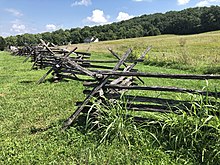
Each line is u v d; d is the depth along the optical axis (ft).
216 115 15.06
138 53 70.54
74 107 24.99
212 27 366.84
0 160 14.89
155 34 398.21
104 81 18.43
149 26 422.00
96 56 94.79
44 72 50.83
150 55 73.56
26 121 21.30
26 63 71.87
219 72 47.16
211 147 13.91
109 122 17.06
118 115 17.03
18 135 18.52
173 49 122.21
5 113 23.30
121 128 16.17
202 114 14.94
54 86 35.29
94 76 18.34
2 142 17.29
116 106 17.75
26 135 18.45
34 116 22.44
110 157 14.66
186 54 64.49
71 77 37.65
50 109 24.39
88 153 15.23
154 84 35.40
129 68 23.66
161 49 123.85
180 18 405.59
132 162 14.29
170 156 14.57
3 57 104.17
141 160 14.34
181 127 15.28
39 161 14.69
